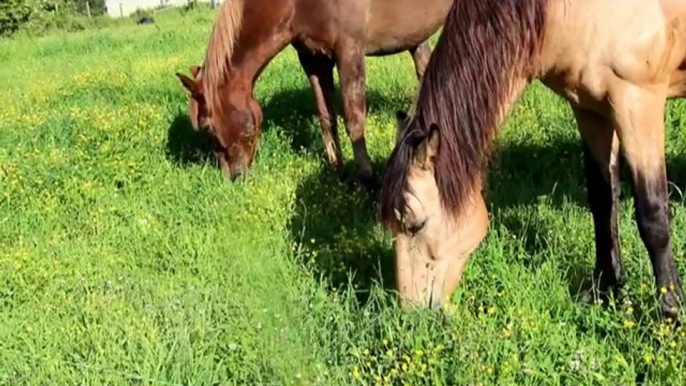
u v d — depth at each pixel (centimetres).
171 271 442
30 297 409
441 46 313
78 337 360
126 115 717
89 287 416
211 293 392
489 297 361
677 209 425
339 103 739
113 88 945
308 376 313
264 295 386
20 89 1069
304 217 477
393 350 314
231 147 578
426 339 315
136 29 1947
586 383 295
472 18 307
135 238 482
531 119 598
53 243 475
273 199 510
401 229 311
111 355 338
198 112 577
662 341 305
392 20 582
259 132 588
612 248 369
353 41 548
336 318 351
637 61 313
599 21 313
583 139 367
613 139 360
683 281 361
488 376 297
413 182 303
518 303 351
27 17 2378
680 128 536
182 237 472
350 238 442
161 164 599
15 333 371
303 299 375
